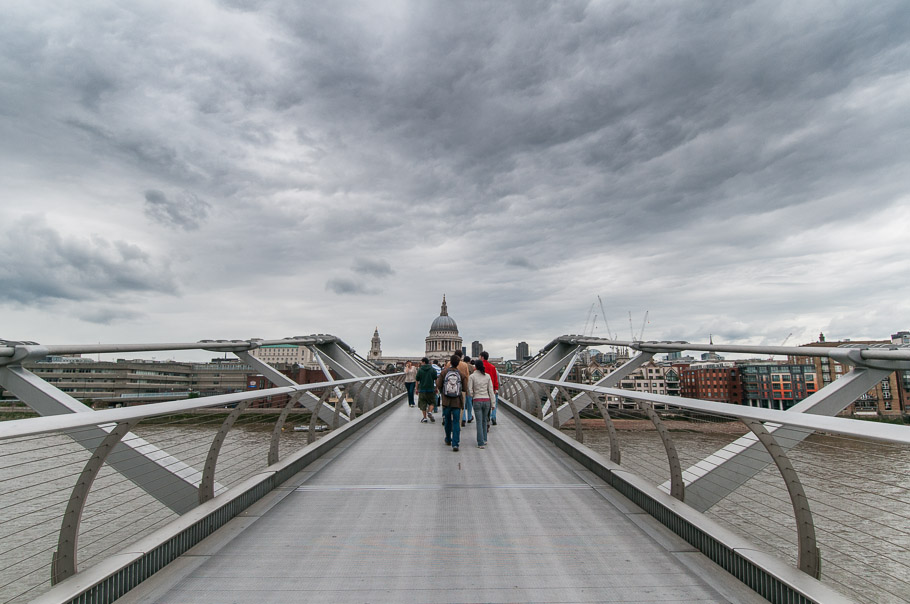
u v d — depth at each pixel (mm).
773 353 11938
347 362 30438
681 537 4793
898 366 9070
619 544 4633
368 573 4012
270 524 5230
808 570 3631
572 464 8406
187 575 3949
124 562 3629
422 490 6633
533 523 5246
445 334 192375
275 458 7230
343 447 10219
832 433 3047
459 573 4012
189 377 58656
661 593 3656
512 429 13242
